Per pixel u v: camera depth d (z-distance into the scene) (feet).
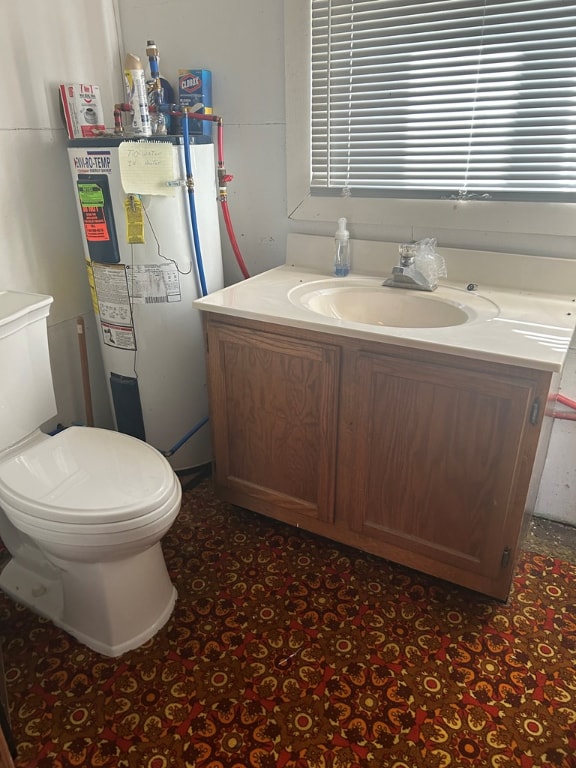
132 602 4.88
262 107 6.45
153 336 6.52
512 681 4.68
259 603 5.46
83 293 7.11
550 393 4.67
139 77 5.69
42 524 4.37
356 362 4.99
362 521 5.66
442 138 5.72
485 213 5.72
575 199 5.35
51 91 6.19
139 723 4.35
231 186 7.04
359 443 5.31
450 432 4.80
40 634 5.13
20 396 5.31
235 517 6.72
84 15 6.42
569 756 4.11
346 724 4.33
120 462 5.00
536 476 5.25
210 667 4.80
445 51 5.40
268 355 5.48
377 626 5.20
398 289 5.98
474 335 4.63
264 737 4.25
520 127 5.36
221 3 6.21
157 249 6.11
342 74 5.89
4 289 6.15
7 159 5.90
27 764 4.08
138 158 5.67
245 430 6.03
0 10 5.56
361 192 6.29
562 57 4.99
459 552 5.23
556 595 5.56
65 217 6.66
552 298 5.55
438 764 4.07
